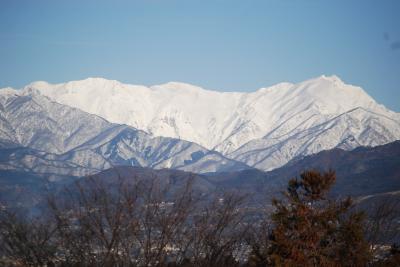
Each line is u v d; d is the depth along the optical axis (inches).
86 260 2041.1
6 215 2005.4
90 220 2027.6
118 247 2079.2
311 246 2352.4
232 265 2295.8
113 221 2032.5
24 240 1972.2
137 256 2090.3
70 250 2033.7
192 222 2196.1
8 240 1964.8
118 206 2037.4
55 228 2015.3
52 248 2021.4
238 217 2305.6
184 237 2170.3
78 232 2033.7
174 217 2096.5
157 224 2079.2
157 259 2078.0
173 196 2145.7
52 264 2027.6
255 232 2365.9
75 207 2039.9
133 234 2059.5
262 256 2325.3
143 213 2081.7
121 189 2076.8
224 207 2222.0
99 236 2042.3
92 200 2043.6
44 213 2058.3
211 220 2185.0
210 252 2203.5
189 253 2177.7
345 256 2374.5
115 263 2032.5
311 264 2346.2
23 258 1989.4
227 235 2260.1
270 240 2325.3
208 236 2169.0
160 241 2096.5
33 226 2017.7
